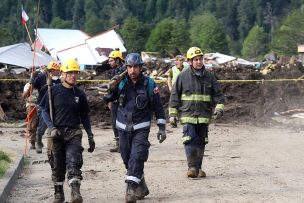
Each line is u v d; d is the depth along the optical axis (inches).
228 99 1098.7
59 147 364.2
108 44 2637.8
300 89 1125.7
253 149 608.7
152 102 369.4
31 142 627.5
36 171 499.2
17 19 7322.8
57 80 564.1
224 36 7805.1
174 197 383.6
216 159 541.6
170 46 7022.6
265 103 1015.6
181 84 450.3
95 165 522.3
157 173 473.7
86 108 371.9
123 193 402.6
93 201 380.2
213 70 1425.9
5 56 2064.5
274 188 406.0
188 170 450.3
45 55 2215.8
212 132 776.9
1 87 1055.6
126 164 374.9
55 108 363.6
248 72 1391.5
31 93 599.2
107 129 858.8
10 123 943.0
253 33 7721.5
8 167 462.9
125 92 366.3
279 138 711.1
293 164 507.8
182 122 451.2
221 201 368.5
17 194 406.6
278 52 6378.0
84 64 2551.7
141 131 363.9
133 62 360.5
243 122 918.4
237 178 445.1
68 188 427.2
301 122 872.9
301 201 365.4
